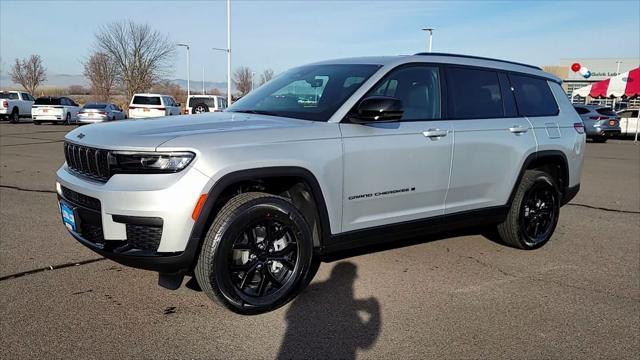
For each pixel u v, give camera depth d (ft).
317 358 9.74
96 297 12.08
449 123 14.21
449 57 15.06
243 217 10.70
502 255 16.17
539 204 16.80
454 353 10.05
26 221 18.63
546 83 17.74
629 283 13.99
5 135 61.16
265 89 15.31
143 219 10.00
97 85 185.98
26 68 202.08
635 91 71.20
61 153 41.24
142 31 180.04
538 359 9.93
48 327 10.57
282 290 11.59
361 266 14.67
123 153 10.27
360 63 14.21
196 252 10.48
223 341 10.26
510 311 12.01
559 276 14.43
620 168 41.01
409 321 11.34
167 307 11.68
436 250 16.43
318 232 12.15
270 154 10.93
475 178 14.85
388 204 13.15
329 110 12.51
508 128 15.60
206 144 10.37
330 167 11.84
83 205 11.10
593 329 11.21
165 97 93.20
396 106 11.75
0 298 11.88
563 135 17.28
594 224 20.77
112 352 9.72
